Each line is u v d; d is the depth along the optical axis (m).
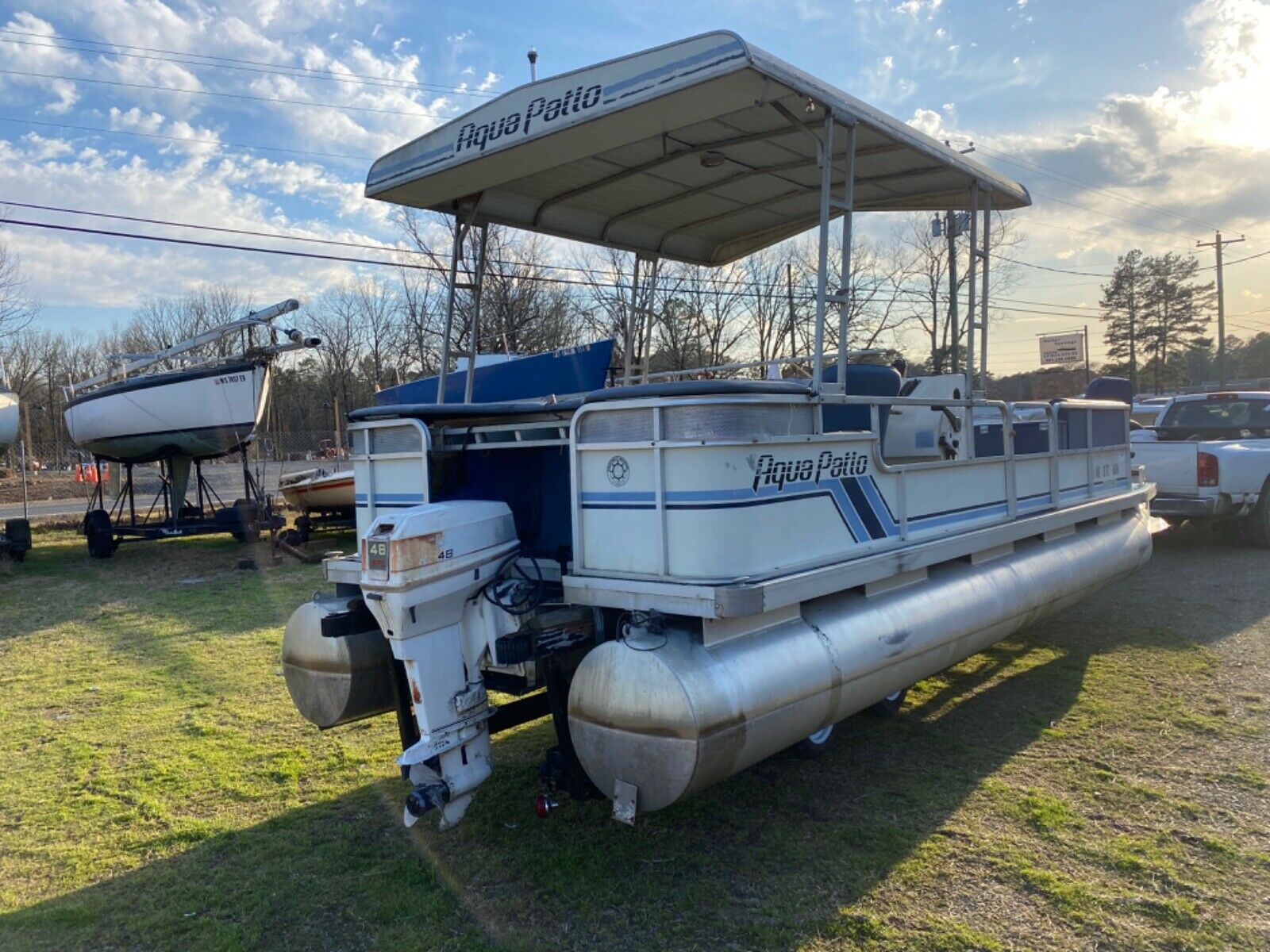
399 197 4.35
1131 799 3.69
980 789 3.82
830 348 4.38
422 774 3.11
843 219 3.97
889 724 4.67
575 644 3.21
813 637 3.27
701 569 2.94
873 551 3.68
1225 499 9.14
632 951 2.73
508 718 3.44
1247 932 2.74
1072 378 40.84
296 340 13.09
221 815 3.86
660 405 2.98
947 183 4.92
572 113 3.38
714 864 3.24
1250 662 5.47
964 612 4.07
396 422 3.69
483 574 3.23
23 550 12.37
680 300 20.92
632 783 2.83
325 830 3.67
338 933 2.90
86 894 3.22
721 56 2.97
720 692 2.82
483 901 3.06
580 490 3.27
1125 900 2.93
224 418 13.06
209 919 3.02
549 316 27.62
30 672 6.41
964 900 2.96
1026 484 5.04
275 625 7.76
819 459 3.40
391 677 3.75
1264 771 3.92
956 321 5.88
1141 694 4.98
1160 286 57.38
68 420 14.21
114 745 4.79
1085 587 5.30
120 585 10.41
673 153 4.41
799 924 2.84
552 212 5.13
